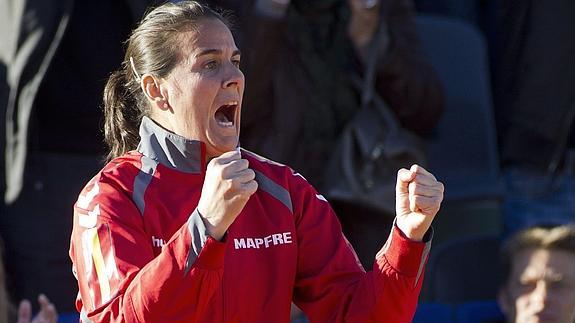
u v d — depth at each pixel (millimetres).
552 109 22047
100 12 18141
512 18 22453
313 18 18891
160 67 9602
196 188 9578
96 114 18250
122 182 9562
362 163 18656
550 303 15367
